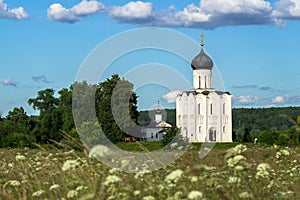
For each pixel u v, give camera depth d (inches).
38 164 537.6
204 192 330.6
